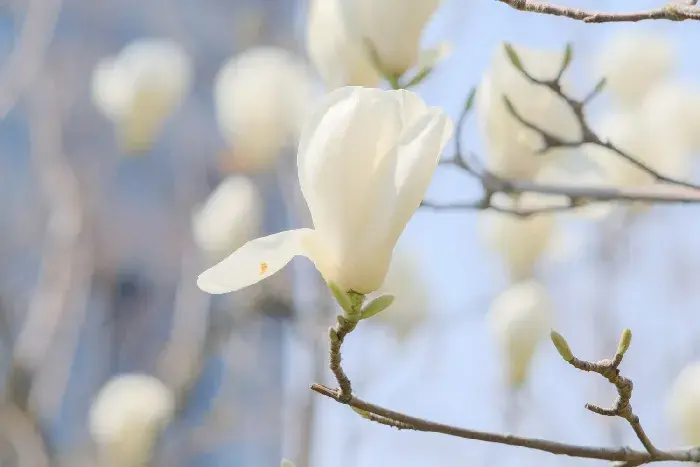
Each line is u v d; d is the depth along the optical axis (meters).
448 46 1.37
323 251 1.20
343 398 1.22
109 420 2.72
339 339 1.20
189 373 2.95
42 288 2.99
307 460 2.26
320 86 2.37
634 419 1.23
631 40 1.95
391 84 1.36
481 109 1.48
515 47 1.47
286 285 2.76
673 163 1.86
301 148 1.20
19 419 2.80
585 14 1.25
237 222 2.75
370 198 1.19
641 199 1.44
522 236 1.99
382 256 1.19
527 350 2.18
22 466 2.77
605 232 2.46
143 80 2.73
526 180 1.47
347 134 1.19
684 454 1.25
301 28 2.44
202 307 3.06
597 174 1.48
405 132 1.19
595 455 1.25
